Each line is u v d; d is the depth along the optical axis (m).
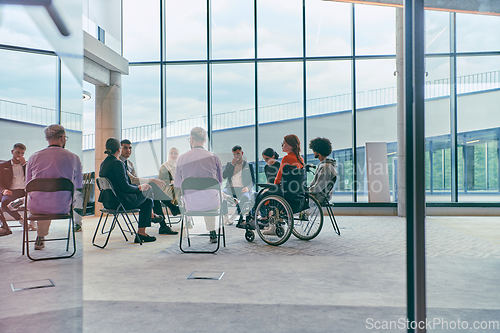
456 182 8.26
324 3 8.50
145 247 4.32
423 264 1.37
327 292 2.54
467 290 2.57
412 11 1.39
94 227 6.07
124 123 8.73
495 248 4.18
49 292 2.17
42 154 3.21
